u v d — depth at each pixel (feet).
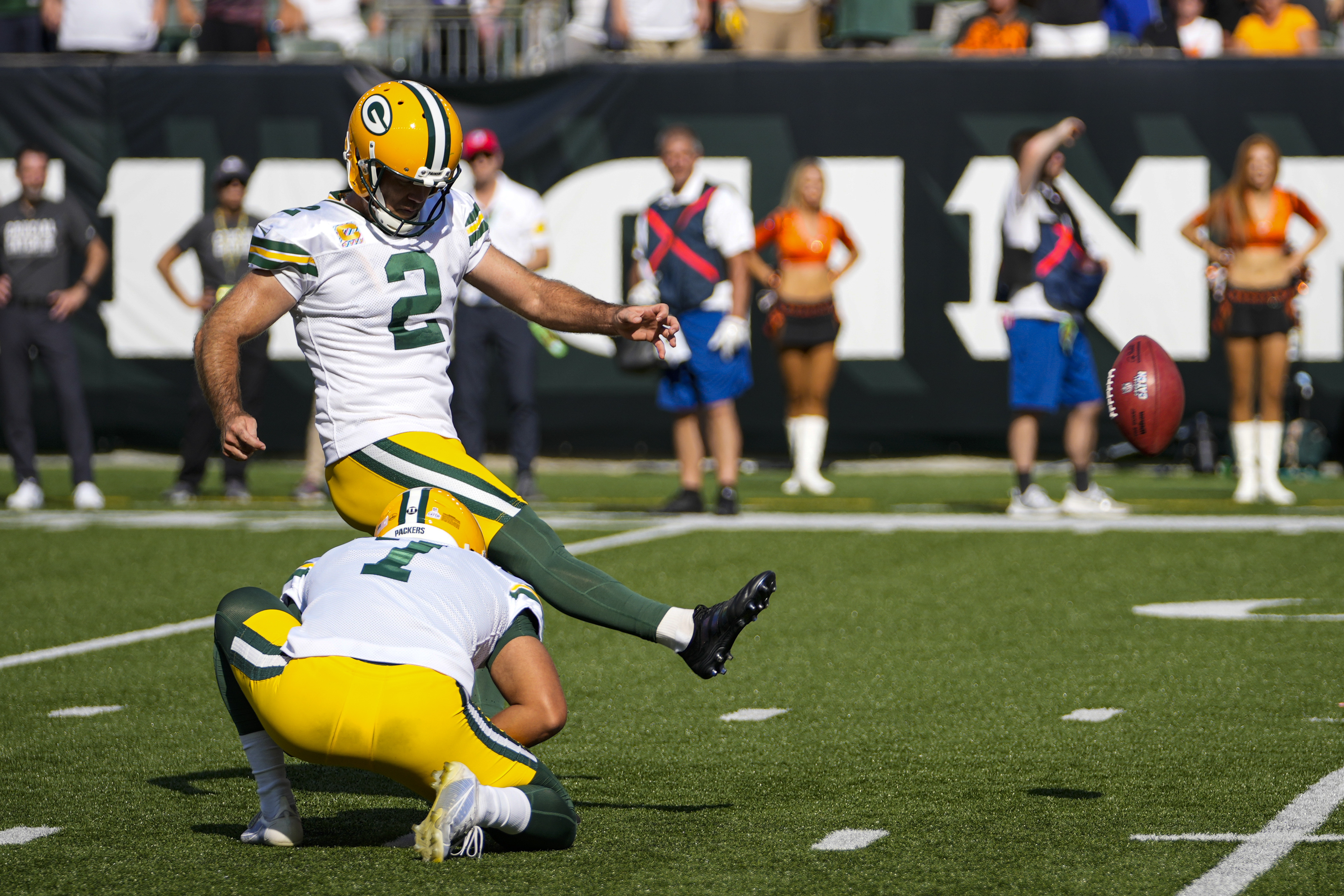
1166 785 46.98
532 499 129.70
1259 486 135.13
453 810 37.17
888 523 115.44
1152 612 80.02
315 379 47.44
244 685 38.99
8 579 92.07
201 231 129.90
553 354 149.38
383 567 40.11
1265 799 45.09
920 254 155.53
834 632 75.46
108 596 86.43
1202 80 153.17
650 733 55.47
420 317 47.16
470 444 125.49
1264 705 58.54
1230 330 127.75
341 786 49.44
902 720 57.11
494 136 133.18
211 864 39.52
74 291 126.11
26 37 181.06
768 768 50.24
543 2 171.01
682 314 116.37
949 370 155.63
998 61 154.51
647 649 72.74
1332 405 152.66
